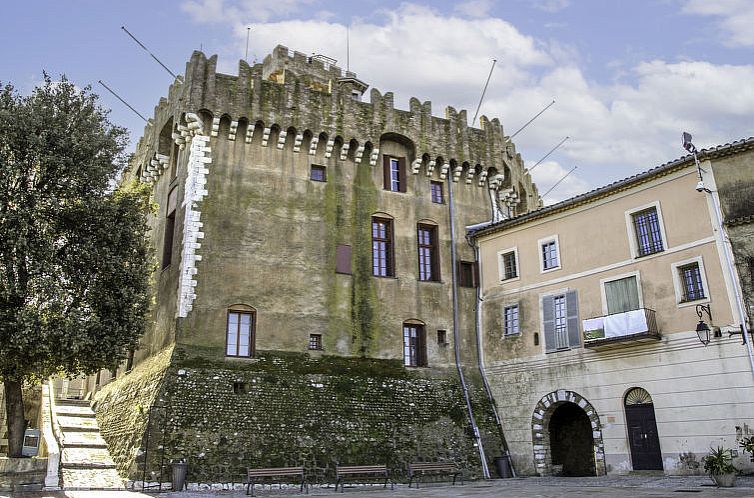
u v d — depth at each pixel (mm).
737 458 22625
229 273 28844
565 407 31797
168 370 25922
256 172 30906
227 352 27812
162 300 30109
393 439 28156
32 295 21094
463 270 34750
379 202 33531
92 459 25297
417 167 34906
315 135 32500
